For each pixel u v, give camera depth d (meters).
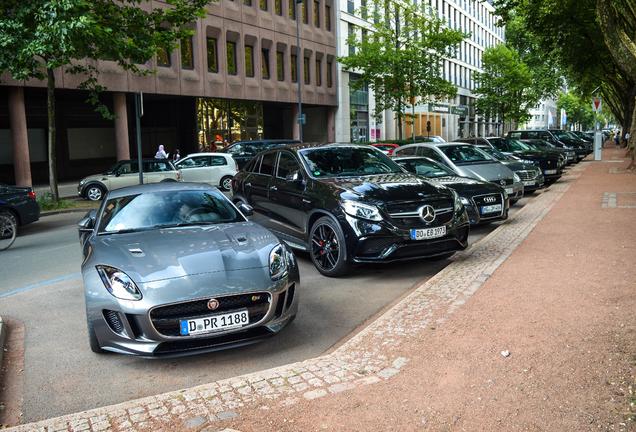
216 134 32.53
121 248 4.80
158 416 3.37
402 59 33.81
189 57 29.16
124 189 6.28
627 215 10.28
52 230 12.82
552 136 27.45
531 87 59.16
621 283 5.66
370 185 7.18
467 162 12.06
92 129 31.42
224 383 3.80
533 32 31.36
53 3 13.14
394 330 4.71
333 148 8.34
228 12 31.33
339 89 42.12
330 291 6.53
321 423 3.21
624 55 17.38
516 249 7.79
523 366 3.81
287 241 8.11
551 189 16.02
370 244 6.68
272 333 4.52
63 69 23.08
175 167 20.69
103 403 3.85
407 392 3.54
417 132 55.72
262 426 3.21
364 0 45.75
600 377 3.58
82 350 4.87
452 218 7.10
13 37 13.73
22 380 4.25
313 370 3.97
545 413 3.20
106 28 14.24
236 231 5.27
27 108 27.70
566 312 4.86
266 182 8.57
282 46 36.00
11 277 7.90
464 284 6.04
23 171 22.75
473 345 4.24
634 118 21.86
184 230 5.27
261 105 35.84
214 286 4.32
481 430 3.06
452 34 33.69
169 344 4.25
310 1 38.78
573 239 8.23
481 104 59.59
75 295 6.77
